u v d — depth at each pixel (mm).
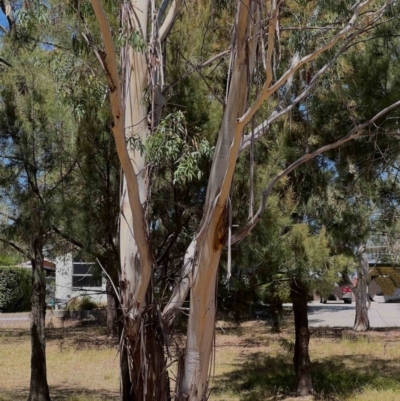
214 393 12492
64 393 12531
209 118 8156
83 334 19891
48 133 8562
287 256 9594
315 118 9984
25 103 8602
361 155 9891
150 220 7133
